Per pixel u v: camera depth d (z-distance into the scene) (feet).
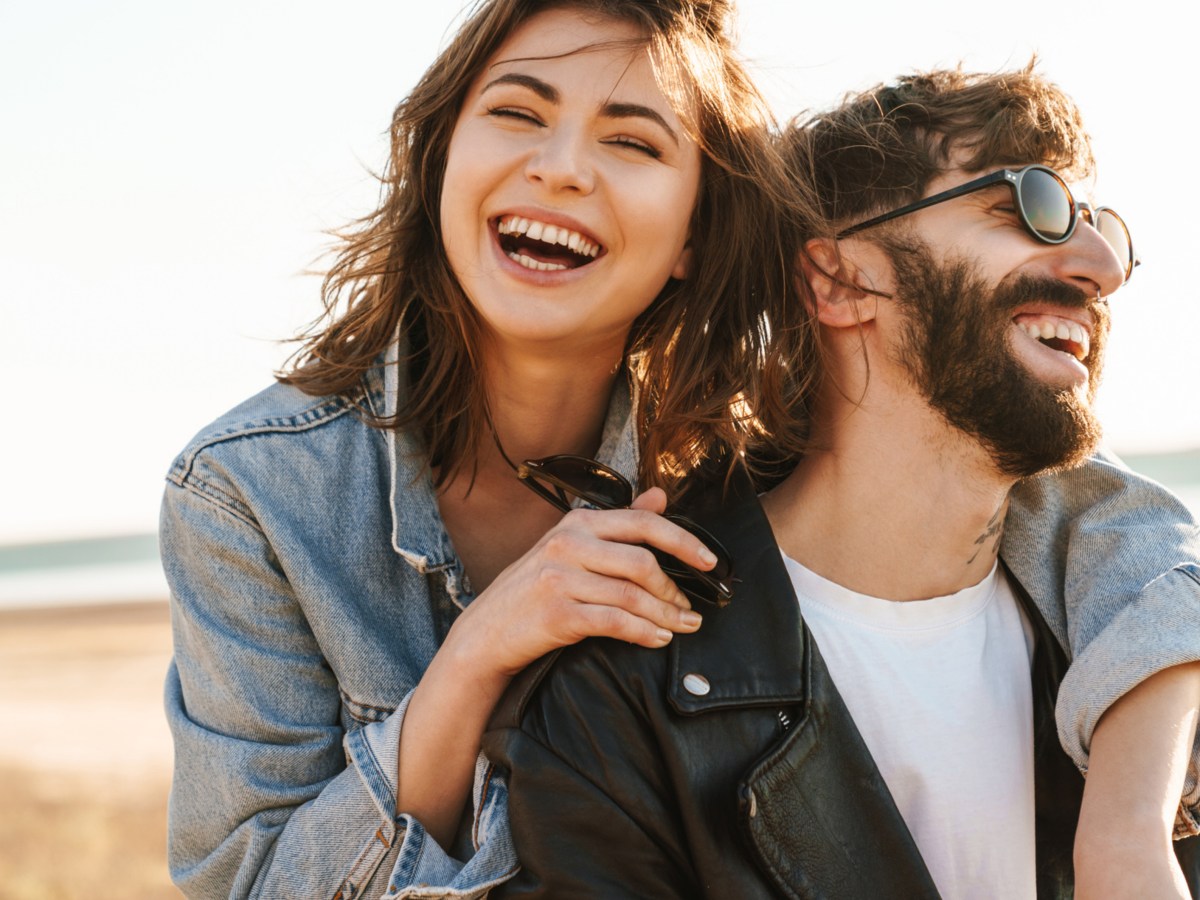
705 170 6.79
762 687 5.34
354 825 5.77
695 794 5.15
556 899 5.09
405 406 6.89
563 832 5.14
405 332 7.06
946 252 5.76
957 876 5.75
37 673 44.96
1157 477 109.40
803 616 5.91
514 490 7.27
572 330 6.32
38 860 19.07
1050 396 5.62
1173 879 5.01
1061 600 6.17
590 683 5.34
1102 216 6.24
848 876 5.23
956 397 5.71
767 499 6.38
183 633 6.63
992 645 6.13
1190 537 6.00
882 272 5.93
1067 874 5.93
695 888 5.21
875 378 5.96
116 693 38.52
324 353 7.22
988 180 5.78
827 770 5.33
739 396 6.85
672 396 6.93
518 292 6.28
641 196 6.22
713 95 6.54
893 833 5.33
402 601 6.77
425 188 7.00
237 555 6.47
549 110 6.21
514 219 6.25
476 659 5.64
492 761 5.44
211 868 6.14
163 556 6.75
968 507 5.90
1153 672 5.43
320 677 6.56
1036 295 5.65
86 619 66.28
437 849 5.61
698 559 5.43
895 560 5.98
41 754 28.60
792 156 6.52
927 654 5.95
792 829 5.19
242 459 6.59
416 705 5.83
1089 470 6.28
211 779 6.25
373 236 7.26
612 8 6.29
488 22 6.43
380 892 5.73
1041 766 5.99
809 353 6.26
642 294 6.48
